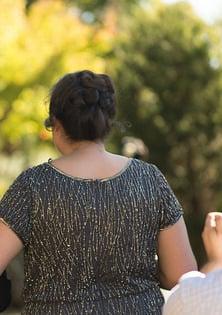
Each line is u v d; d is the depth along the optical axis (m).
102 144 4.65
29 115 19.91
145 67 23.58
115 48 24.09
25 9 22.92
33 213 4.38
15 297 13.43
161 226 4.60
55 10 21.66
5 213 4.39
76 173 4.47
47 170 4.48
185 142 23.22
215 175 23.19
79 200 4.38
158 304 4.44
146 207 4.49
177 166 23.30
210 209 23.12
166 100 23.38
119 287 4.38
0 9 20.42
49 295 4.33
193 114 23.30
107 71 23.27
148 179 4.57
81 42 21.42
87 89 4.60
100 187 4.43
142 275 4.48
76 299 4.30
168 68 23.50
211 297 3.76
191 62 23.55
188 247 4.67
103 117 4.61
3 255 4.36
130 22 25.42
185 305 3.79
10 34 20.30
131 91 23.16
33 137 22.58
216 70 23.72
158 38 23.86
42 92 20.08
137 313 4.34
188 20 24.33
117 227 4.39
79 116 4.56
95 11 37.22
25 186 4.43
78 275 4.34
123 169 4.55
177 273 4.63
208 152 23.23
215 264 4.30
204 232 4.39
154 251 4.57
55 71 20.48
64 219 4.35
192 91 23.45
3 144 23.09
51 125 4.68
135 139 22.70
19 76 20.23
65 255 4.34
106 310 4.30
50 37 20.83
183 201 23.33
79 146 4.61
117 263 4.39
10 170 23.20
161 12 24.67
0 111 20.33
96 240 4.36
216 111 23.41
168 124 23.16
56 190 4.39
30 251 4.42
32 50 20.48
